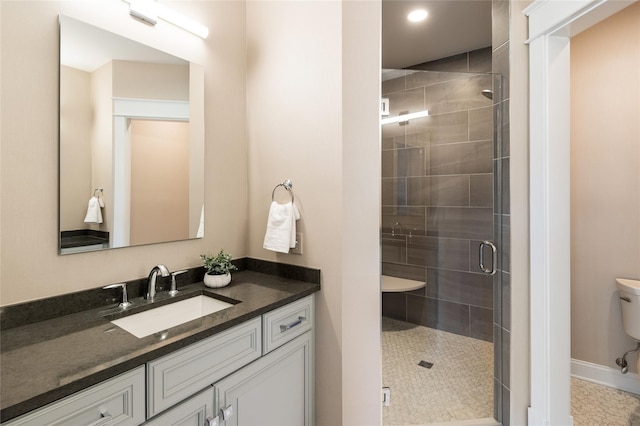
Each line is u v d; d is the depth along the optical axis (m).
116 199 1.22
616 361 2.01
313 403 1.47
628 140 1.98
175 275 1.40
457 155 1.73
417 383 1.72
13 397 0.61
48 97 1.05
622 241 2.00
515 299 1.55
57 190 1.07
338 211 1.38
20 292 0.99
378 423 1.47
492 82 1.66
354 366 1.43
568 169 1.45
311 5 1.46
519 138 1.54
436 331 1.76
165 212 1.39
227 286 1.43
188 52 1.48
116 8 1.22
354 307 1.42
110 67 1.20
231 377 1.05
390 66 3.01
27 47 1.00
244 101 1.76
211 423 0.97
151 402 0.83
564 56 1.44
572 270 2.16
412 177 1.74
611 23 2.01
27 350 0.81
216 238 1.61
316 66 1.44
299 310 1.36
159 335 0.91
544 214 1.45
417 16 2.23
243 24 1.75
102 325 0.99
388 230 1.74
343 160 1.38
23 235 1.00
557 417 1.47
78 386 0.67
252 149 1.73
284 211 1.50
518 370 1.55
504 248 1.61
